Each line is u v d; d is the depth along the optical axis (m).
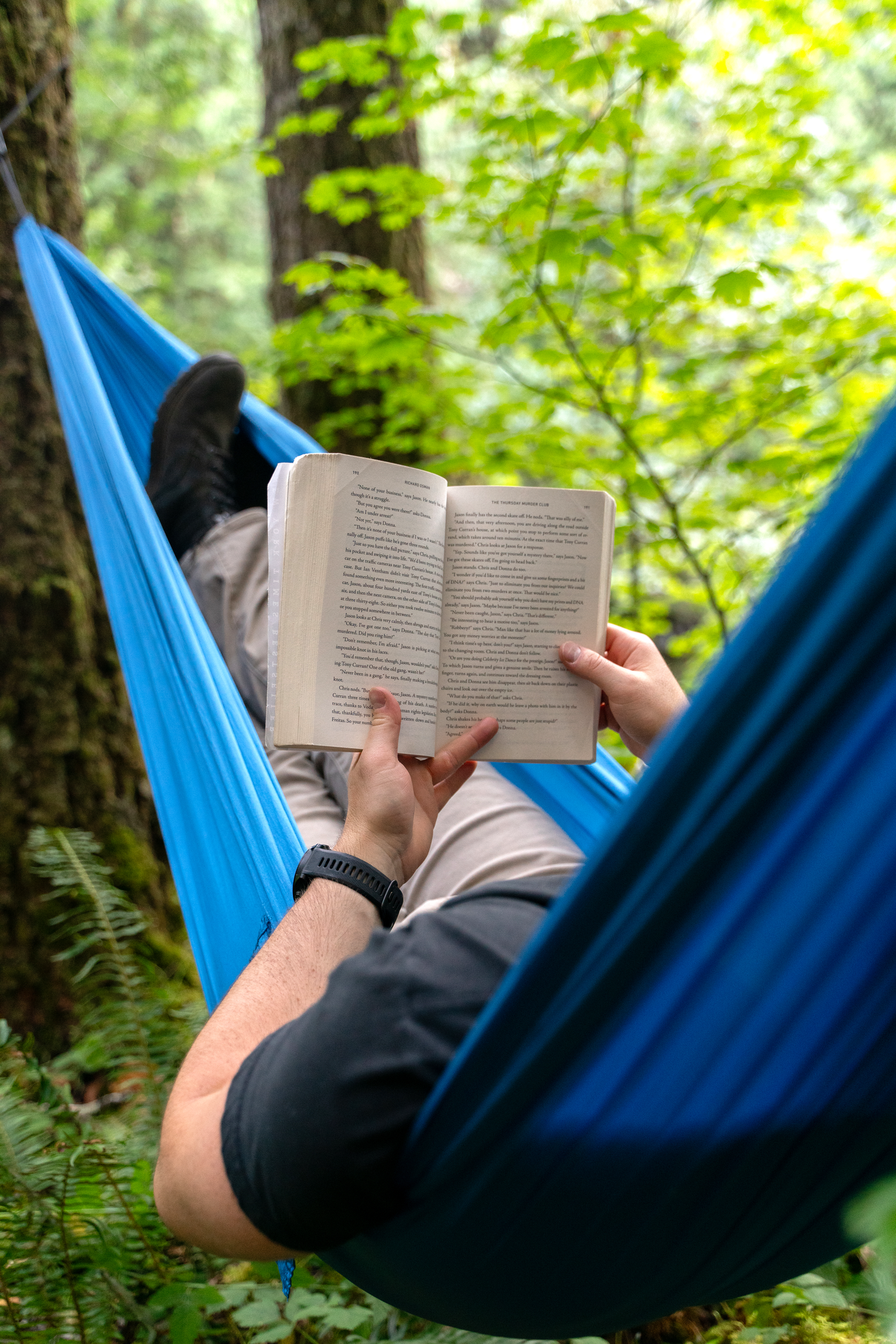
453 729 0.98
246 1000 0.78
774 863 0.59
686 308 3.12
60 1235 1.44
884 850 0.59
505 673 0.98
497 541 0.98
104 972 2.24
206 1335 1.45
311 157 3.25
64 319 1.89
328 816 1.42
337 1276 1.53
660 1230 0.72
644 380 3.03
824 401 3.40
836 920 0.62
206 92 7.67
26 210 2.26
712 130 3.02
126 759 2.54
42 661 2.39
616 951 0.59
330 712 0.89
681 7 2.98
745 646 0.53
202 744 1.27
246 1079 0.68
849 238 3.10
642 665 1.03
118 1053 1.83
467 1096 0.62
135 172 8.05
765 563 2.85
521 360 4.84
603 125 2.29
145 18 7.31
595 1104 0.65
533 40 2.19
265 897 1.03
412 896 1.17
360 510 0.91
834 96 5.63
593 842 1.35
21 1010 2.22
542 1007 0.59
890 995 0.64
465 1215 0.68
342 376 3.19
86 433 1.75
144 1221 1.52
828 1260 0.87
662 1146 0.68
